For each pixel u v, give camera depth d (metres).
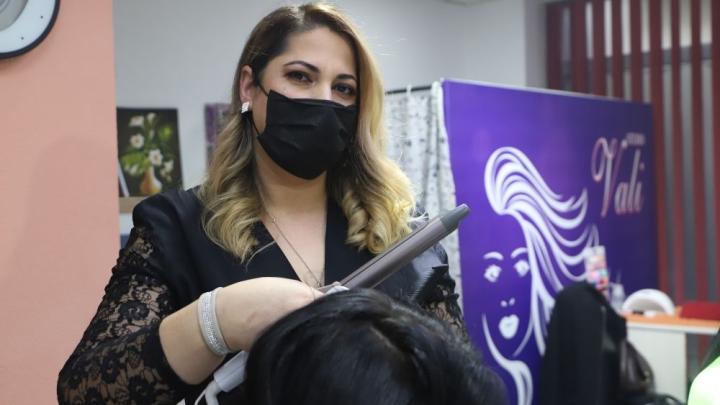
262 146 1.12
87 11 1.62
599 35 4.78
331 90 1.11
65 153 1.57
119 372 0.81
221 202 1.09
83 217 1.61
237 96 1.17
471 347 0.64
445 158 2.95
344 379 0.54
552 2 4.91
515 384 3.26
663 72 4.65
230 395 0.73
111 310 0.98
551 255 3.56
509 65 4.86
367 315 0.60
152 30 3.13
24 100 1.50
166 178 3.15
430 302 1.09
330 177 1.20
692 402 0.71
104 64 1.65
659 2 4.57
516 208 3.32
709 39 4.46
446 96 2.96
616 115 4.19
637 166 4.43
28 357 1.51
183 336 0.76
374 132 1.18
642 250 4.50
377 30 4.28
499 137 3.22
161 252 1.03
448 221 0.87
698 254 4.54
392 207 1.17
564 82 4.94
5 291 1.47
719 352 0.77
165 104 3.18
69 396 0.87
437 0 4.75
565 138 3.71
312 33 1.09
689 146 4.60
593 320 3.15
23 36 1.47
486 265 3.13
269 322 0.73
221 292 0.76
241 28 3.49
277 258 1.08
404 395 0.55
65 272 1.58
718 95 4.38
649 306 3.75
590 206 3.93
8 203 1.47
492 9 4.91
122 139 3.01
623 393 3.16
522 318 3.32
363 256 1.13
